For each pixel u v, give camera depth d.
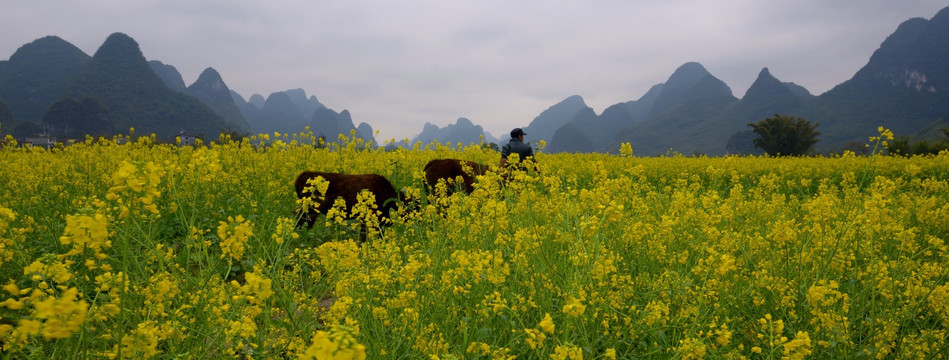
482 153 14.22
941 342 3.25
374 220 5.16
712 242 4.56
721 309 3.44
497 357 2.76
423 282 3.43
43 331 1.64
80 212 1.85
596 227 3.44
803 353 2.59
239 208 7.61
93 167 9.98
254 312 2.69
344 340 1.31
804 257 4.03
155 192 2.00
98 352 2.49
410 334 3.09
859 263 4.36
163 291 2.95
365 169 11.30
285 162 10.90
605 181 5.54
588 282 3.37
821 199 4.52
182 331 2.94
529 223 5.09
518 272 3.91
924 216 5.88
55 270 2.27
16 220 5.85
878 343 3.25
